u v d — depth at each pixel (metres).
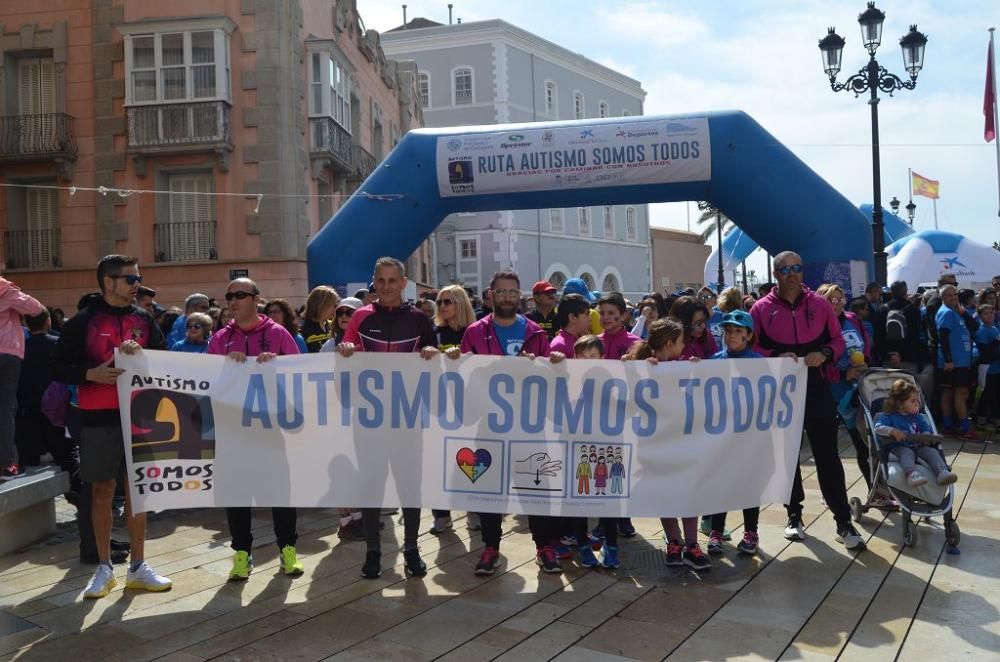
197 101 17.88
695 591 4.93
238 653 4.11
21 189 18.92
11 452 7.19
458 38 42.78
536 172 11.98
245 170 18.14
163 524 6.79
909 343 10.30
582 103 47.44
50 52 18.83
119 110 18.38
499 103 42.38
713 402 5.32
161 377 4.98
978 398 10.92
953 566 5.31
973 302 10.46
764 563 5.44
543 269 43.56
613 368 5.25
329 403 5.16
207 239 18.16
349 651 4.12
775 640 4.18
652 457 5.25
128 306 5.14
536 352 5.61
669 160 11.72
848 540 5.69
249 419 5.09
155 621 4.56
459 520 6.89
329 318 7.32
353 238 12.36
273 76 18.08
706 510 5.26
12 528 6.09
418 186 12.28
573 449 5.23
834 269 11.59
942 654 3.98
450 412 5.20
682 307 6.06
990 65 20.69
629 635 4.27
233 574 5.22
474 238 42.03
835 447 5.79
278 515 5.35
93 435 4.94
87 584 5.23
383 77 27.27
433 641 4.23
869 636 4.21
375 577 5.25
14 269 18.61
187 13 18.17
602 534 6.01
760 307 5.90
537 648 4.13
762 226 11.92
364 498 5.16
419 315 5.51
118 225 18.30
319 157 19.41
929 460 5.74
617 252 48.66
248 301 5.31
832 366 5.77
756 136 11.75
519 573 5.35
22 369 7.64
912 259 16.61
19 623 4.54
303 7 19.09
